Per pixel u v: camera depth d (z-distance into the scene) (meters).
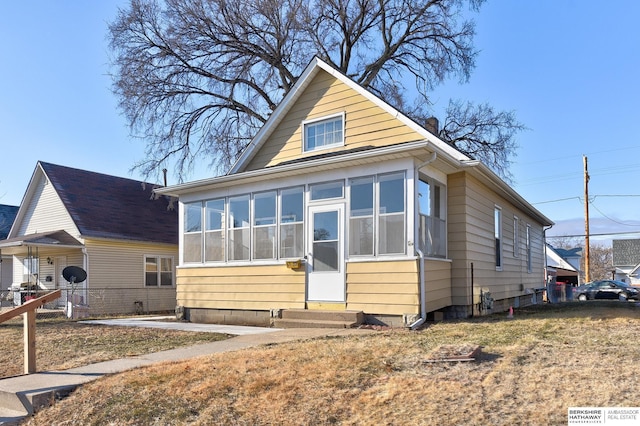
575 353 5.65
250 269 11.56
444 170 10.96
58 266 20.36
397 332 8.25
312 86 12.97
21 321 12.52
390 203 9.66
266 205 11.48
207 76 22.30
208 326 10.92
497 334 7.31
